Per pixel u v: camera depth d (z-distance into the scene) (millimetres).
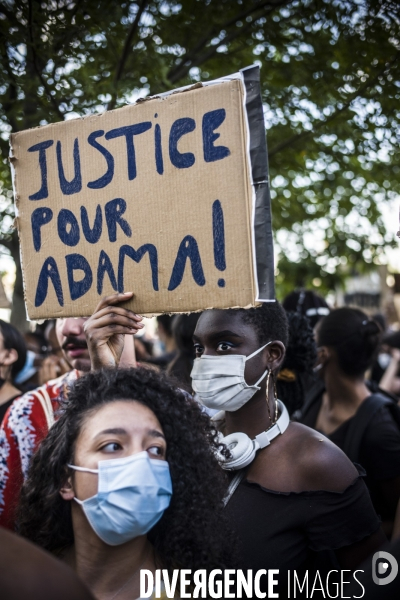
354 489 1926
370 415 2801
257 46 4180
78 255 2082
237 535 1838
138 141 1972
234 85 1818
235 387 2020
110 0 3469
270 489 1935
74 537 1669
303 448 1981
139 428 1621
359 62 3834
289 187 5512
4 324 3322
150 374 1784
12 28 3424
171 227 1907
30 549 1005
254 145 1792
